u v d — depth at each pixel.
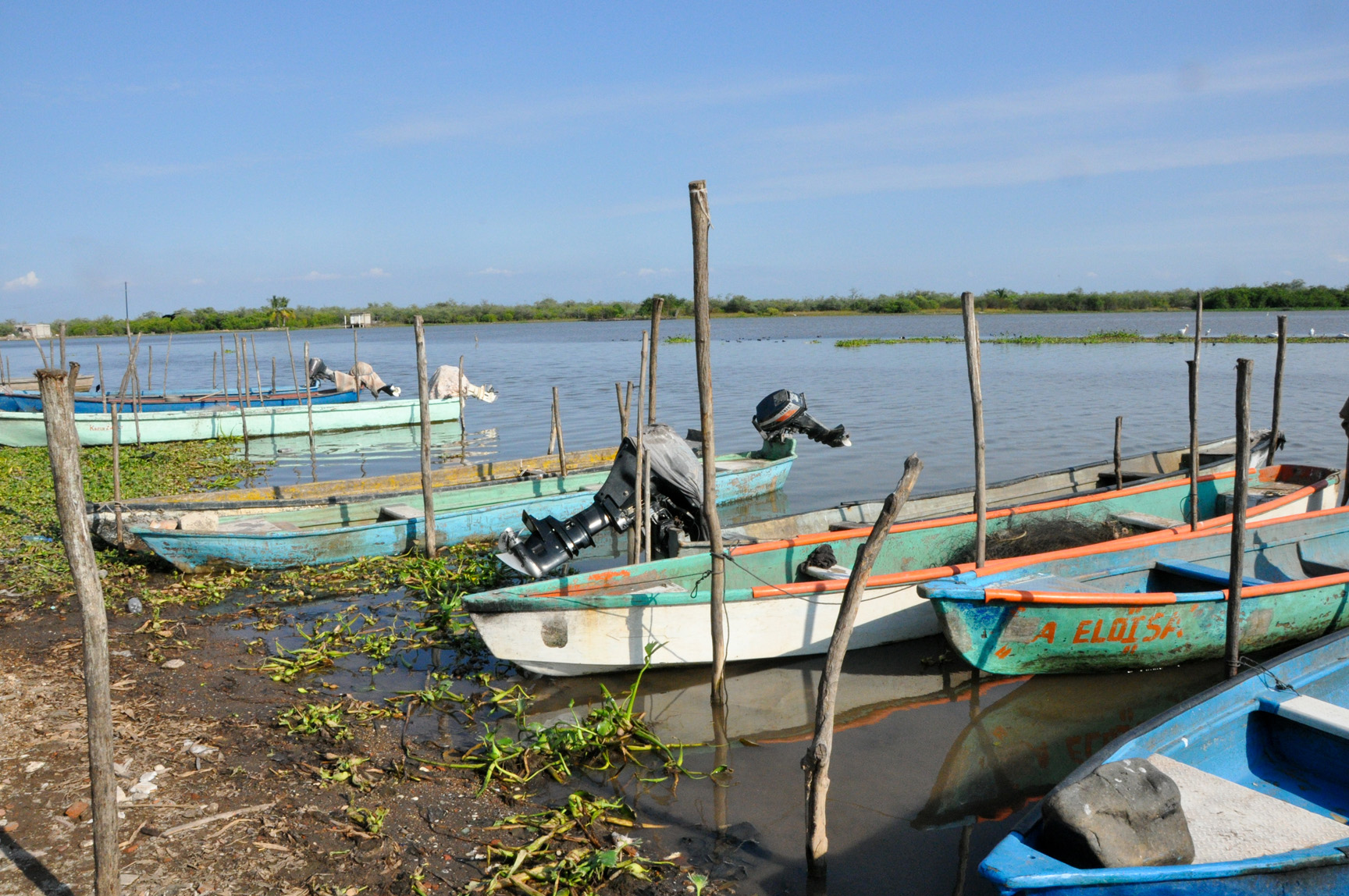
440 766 6.75
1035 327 90.00
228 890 5.12
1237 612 7.25
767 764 7.00
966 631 7.81
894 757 7.16
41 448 22.36
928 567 10.73
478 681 8.54
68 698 7.60
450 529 13.13
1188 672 8.78
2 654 8.84
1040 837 4.70
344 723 7.45
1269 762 6.18
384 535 12.59
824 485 17.84
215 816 5.89
